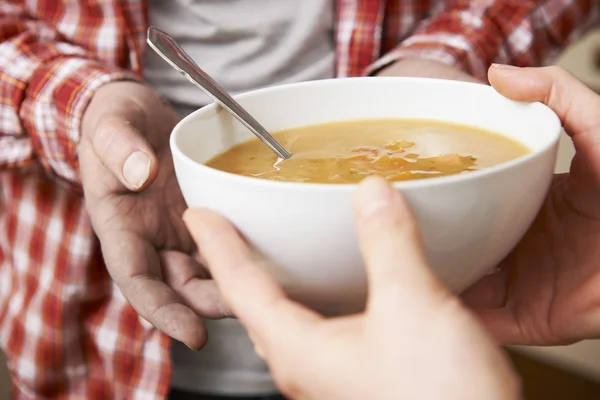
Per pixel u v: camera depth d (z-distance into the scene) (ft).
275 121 1.75
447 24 2.40
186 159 1.44
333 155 1.64
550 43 2.63
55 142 2.09
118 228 1.77
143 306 1.67
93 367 2.48
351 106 1.77
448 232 1.35
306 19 2.32
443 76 2.08
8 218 2.48
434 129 1.71
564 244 1.70
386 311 1.19
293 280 1.42
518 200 1.39
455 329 1.16
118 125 1.72
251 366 2.47
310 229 1.34
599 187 1.62
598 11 3.12
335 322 1.28
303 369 1.26
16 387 2.58
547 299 1.71
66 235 2.36
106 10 2.28
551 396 3.85
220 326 2.42
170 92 2.36
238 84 2.35
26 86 2.10
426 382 1.15
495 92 1.66
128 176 1.65
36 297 2.43
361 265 1.37
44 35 2.29
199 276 1.78
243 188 1.36
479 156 1.60
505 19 2.47
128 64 2.36
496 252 1.45
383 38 2.50
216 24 2.29
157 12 2.35
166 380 2.39
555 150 1.44
